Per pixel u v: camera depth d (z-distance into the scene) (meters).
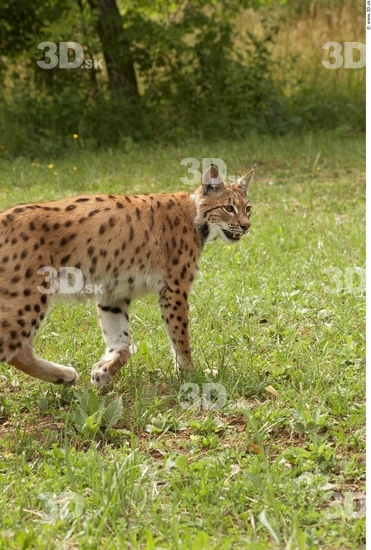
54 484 7.85
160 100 26.42
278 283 13.48
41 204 9.94
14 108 25.08
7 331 9.20
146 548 6.89
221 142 24.56
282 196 19.59
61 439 8.91
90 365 10.69
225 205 10.85
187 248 10.65
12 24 26.52
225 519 7.41
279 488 7.79
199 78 26.73
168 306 10.52
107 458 8.44
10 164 22.42
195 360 10.73
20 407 9.58
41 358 10.46
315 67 31.52
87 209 9.99
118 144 24.83
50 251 9.59
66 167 21.95
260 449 8.17
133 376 10.22
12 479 8.03
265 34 32.38
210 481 7.95
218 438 8.88
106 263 10.00
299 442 8.83
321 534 7.16
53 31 24.61
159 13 27.06
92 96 25.77
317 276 13.79
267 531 7.25
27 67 26.39
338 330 11.55
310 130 26.62
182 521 7.34
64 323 11.92
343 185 20.41
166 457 8.42
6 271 9.23
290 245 15.59
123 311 10.63
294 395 9.67
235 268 14.38
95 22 26.27
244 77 26.78
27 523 7.29
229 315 12.12
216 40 28.11
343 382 10.05
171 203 10.69
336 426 9.09
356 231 16.34
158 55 26.44
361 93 29.53
